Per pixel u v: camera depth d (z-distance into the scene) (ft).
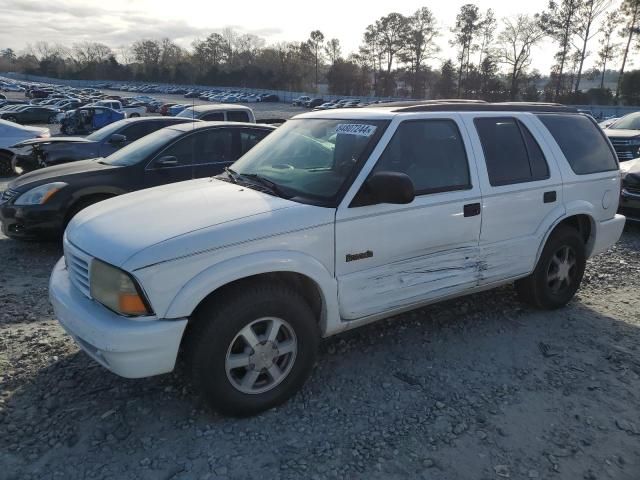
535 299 14.67
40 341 12.98
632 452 9.26
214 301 9.46
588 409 10.48
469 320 14.47
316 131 12.72
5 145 43.75
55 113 113.29
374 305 11.20
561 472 8.75
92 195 20.95
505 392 11.04
